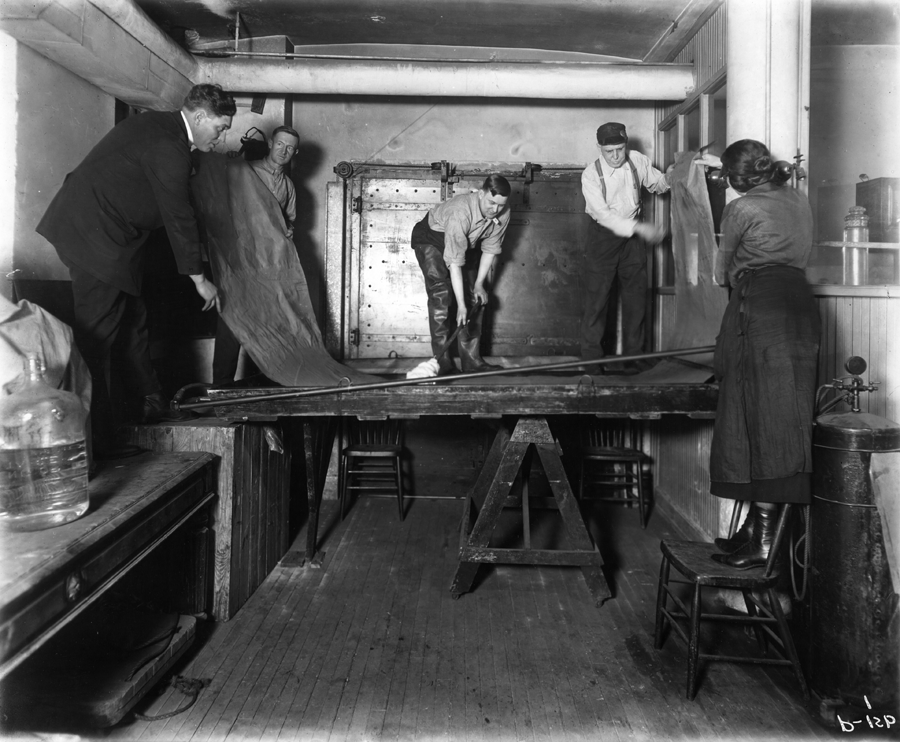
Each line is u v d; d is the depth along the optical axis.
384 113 4.89
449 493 4.99
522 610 3.11
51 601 1.72
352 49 4.75
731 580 2.37
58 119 3.18
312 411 3.13
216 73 4.18
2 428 1.98
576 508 3.19
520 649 2.74
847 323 3.02
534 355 4.88
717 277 2.87
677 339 4.02
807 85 3.22
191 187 3.42
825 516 2.33
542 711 2.31
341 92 4.33
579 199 4.88
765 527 2.50
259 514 3.35
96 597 1.93
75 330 2.90
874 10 3.95
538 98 4.47
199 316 4.48
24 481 1.98
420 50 4.77
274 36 4.54
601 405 3.09
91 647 2.34
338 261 4.86
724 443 2.54
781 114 3.18
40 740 1.85
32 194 3.01
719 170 3.50
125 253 2.91
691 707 2.34
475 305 4.30
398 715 2.28
